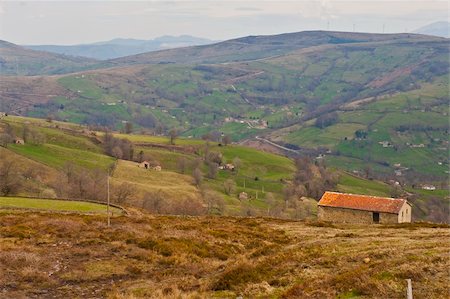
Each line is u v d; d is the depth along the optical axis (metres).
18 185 124.44
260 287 27.34
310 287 25.97
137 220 59.06
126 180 173.50
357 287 24.81
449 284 24.33
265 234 52.50
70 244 41.78
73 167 162.75
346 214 76.56
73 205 76.44
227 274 30.06
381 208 74.31
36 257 35.91
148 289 29.55
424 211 184.38
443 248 33.47
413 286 24.52
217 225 59.28
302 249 39.59
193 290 28.55
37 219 53.44
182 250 40.69
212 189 193.00
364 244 39.97
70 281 31.88
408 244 37.88
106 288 30.27
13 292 29.08
